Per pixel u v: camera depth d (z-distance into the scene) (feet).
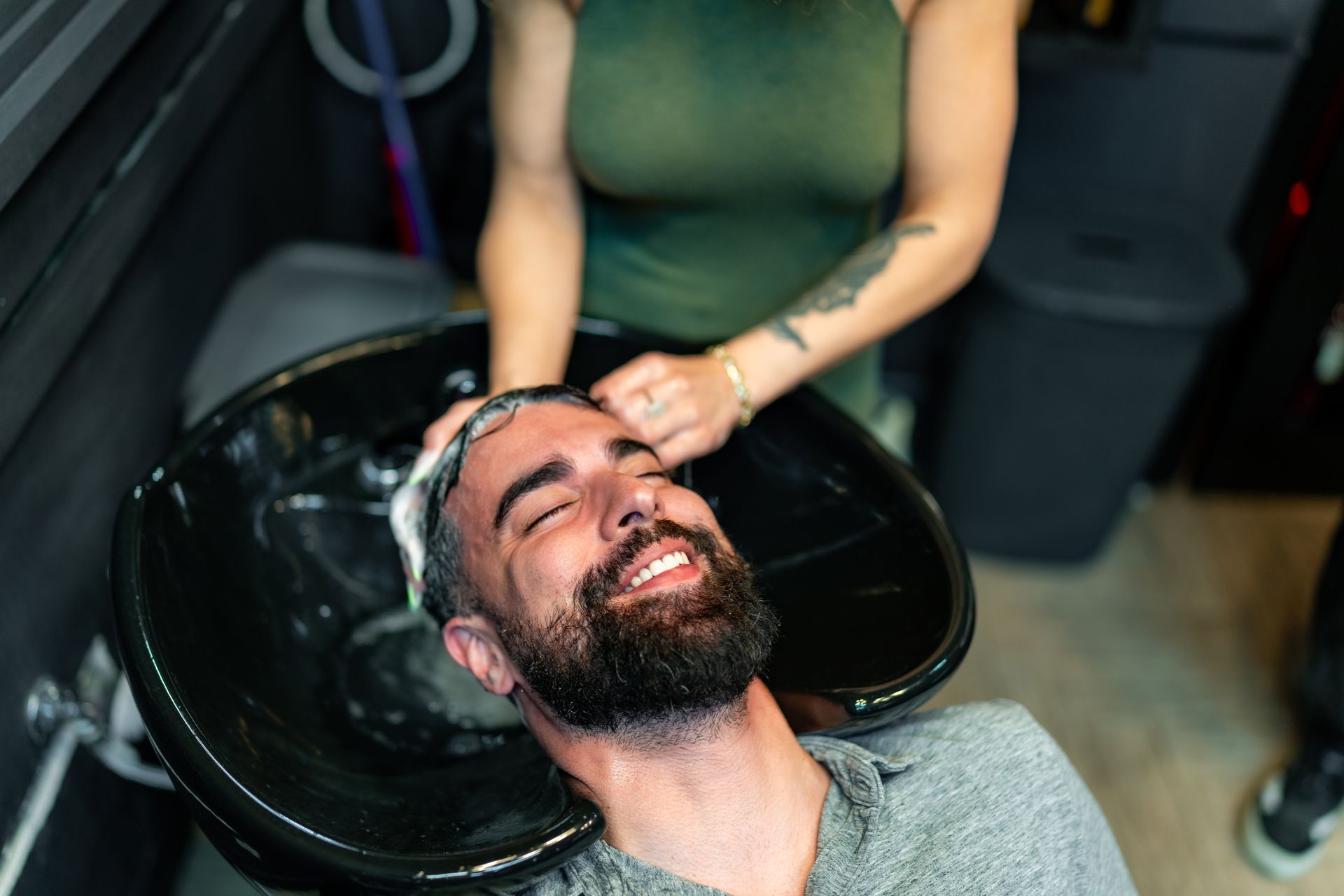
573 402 3.28
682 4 3.24
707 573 2.82
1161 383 5.89
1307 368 6.73
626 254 3.99
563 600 2.84
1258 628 6.54
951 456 6.56
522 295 3.71
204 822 2.41
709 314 3.98
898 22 3.29
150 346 4.68
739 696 2.73
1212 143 6.22
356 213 7.19
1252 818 5.30
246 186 5.79
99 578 4.16
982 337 6.02
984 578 6.81
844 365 4.17
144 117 4.00
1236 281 5.84
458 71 6.48
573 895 2.62
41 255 3.27
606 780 2.85
